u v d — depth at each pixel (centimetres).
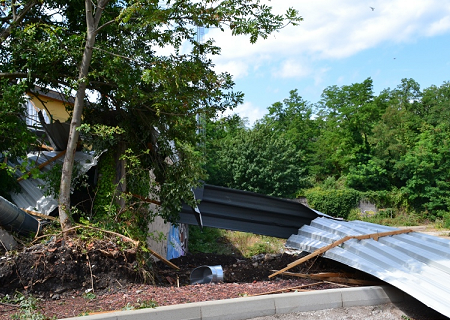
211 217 1416
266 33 951
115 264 845
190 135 1175
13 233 895
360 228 1222
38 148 1149
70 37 995
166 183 1160
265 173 4134
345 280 962
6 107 925
